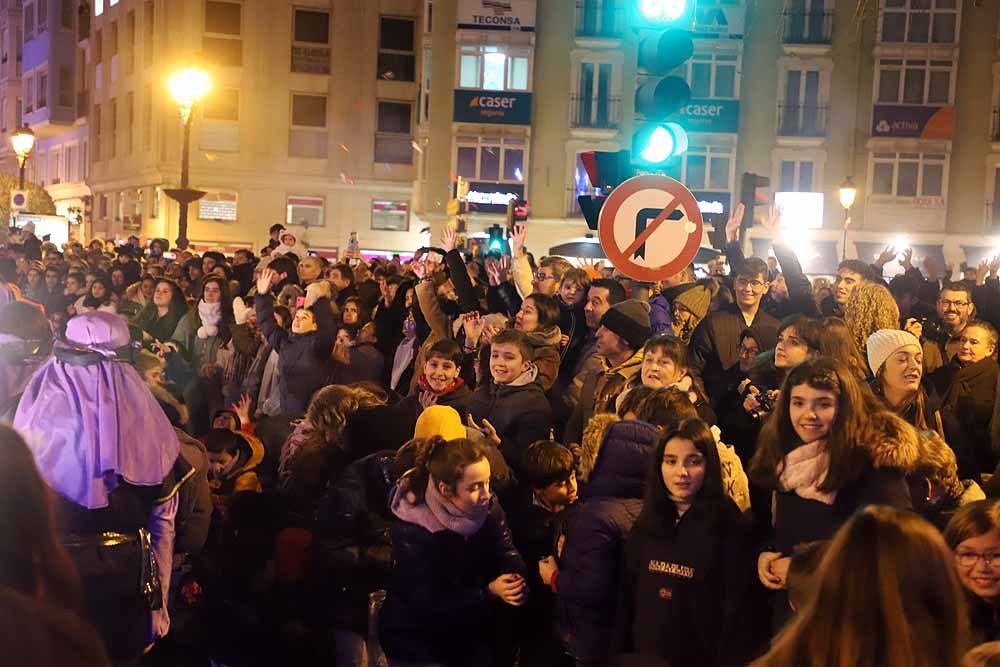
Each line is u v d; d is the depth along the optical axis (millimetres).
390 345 10422
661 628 4500
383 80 44125
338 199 44219
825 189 38344
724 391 7793
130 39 47656
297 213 44094
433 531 4891
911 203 38000
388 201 44562
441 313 8555
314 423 5680
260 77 43500
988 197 37750
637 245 7129
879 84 38125
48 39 56875
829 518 4461
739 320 8062
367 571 5012
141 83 45969
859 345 6988
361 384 6547
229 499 5621
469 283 9008
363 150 44188
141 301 13531
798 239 38219
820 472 4477
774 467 4664
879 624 2557
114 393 4766
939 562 2605
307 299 8820
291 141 43812
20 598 2467
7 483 2840
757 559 4582
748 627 4512
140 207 45906
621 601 4664
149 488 4855
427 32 39500
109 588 4652
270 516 5559
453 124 38969
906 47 37781
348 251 22891
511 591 4941
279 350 8859
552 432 6707
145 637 4832
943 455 4945
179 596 6055
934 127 37812
